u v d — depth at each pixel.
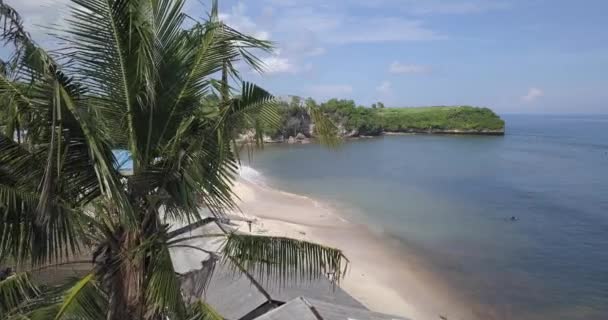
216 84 5.51
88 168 5.15
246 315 12.72
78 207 5.35
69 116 4.70
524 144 99.00
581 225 31.88
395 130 129.38
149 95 5.17
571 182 49.62
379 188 46.81
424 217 34.41
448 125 129.38
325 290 14.29
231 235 6.30
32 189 5.10
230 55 5.37
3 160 4.93
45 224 4.82
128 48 4.99
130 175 5.30
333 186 48.09
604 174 55.09
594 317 18.58
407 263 24.28
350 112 112.88
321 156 75.06
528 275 22.78
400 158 72.56
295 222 31.94
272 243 6.31
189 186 5.32
